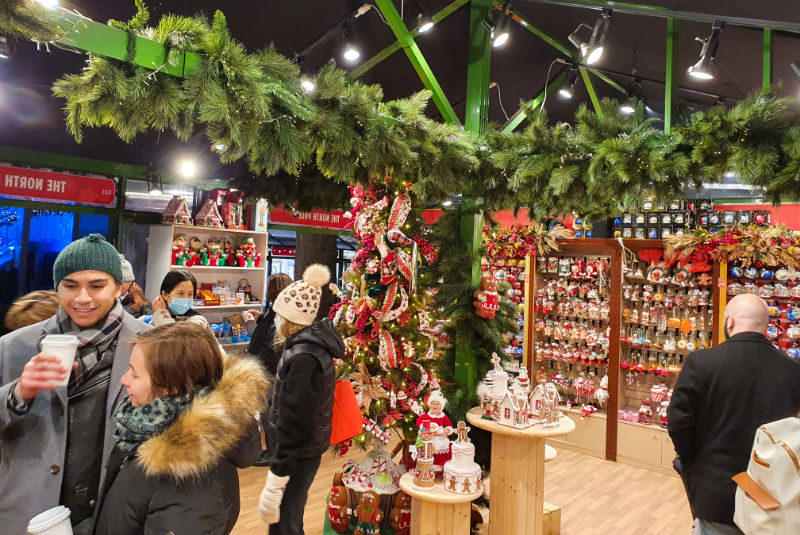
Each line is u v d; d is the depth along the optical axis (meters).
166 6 3.44
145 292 5.48
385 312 2.92
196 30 1.86
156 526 1.22
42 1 1.54
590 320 5.79
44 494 1.45
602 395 5.36
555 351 5.82
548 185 2.92
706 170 2.56
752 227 4.86
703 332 5.17
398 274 2.96
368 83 4.89
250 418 1.38
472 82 3.44
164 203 5.63
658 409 5.27
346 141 2.30
